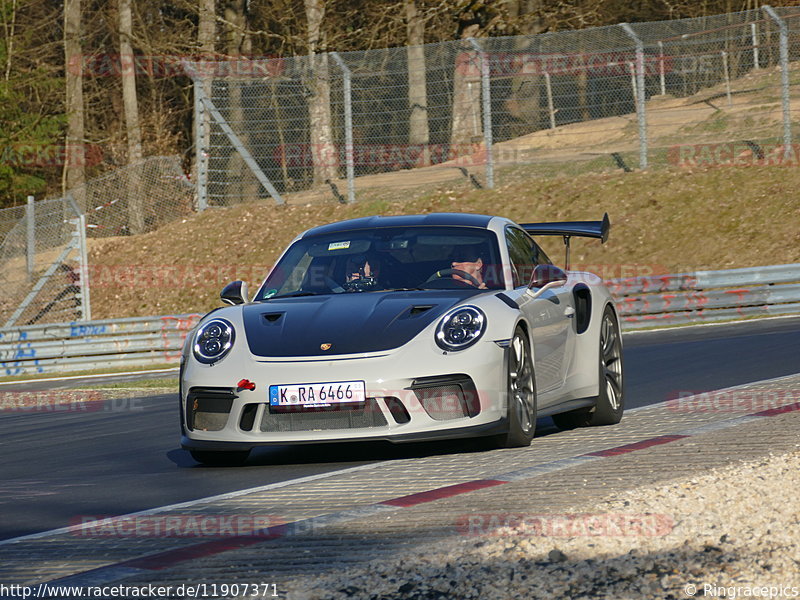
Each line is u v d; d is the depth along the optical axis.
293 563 13.32
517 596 11.22
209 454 23.36
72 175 119.50
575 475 18.06
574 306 26.06
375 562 12.90
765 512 14.11
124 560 14.29
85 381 53.44
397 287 24.38
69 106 120.38
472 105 86.81
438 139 88.00
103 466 24.77
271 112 88.31
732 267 69.31
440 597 11.36
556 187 81.25
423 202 82.56
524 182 82.94
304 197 87.31
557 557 12.39
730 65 86.56
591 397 25.92
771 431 21.45
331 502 17.53
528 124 88.19
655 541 12.98
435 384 21.19
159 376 53.16
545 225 28.89
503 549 12.94
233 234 84.75
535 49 81.25
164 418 34.50
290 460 23.23
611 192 79.44
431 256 25.11
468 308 22.22
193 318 62.12
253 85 88.06
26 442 31.17
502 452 21.89
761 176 77.12
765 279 58.94
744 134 82.44
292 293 24.92
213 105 88.81
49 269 76.19
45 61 133.25
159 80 142.88
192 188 91.38
